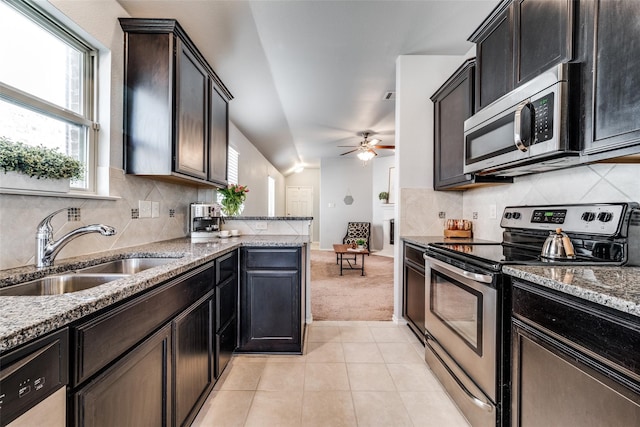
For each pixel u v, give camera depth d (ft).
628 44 3.28
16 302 2.35
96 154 5.34
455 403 5.28
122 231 5.80
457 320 5.25
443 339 5.74
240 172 15.92
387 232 23.88
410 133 9.20
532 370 3.55
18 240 3.82
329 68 9.64
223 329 6.04
